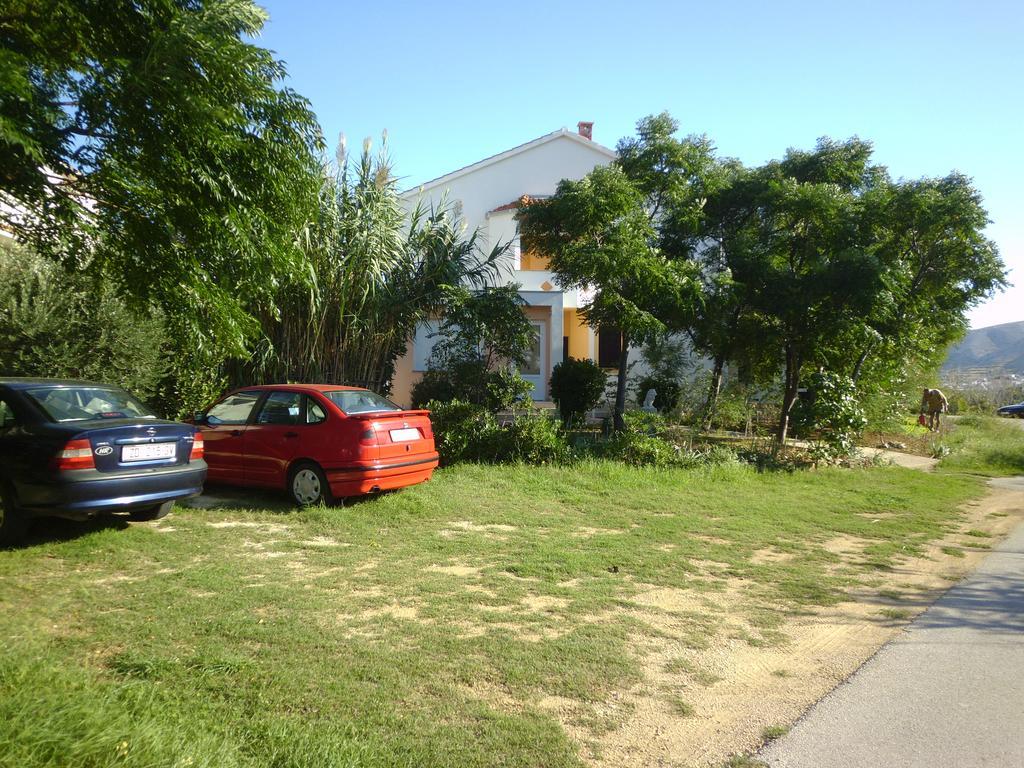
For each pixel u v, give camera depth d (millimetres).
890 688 4367
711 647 4922
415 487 9883
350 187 13797
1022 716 4016
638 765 3410
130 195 6238
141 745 2998
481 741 3465
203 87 6133
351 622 4992
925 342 19656
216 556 6516
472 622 5121
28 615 4852
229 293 7480
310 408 8727
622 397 15242
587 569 6605
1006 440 21469
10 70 5113
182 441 7219
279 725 3426
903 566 7395
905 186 15453
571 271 13844
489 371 14656
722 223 16156
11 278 10008
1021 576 7125
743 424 19938
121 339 10336
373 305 13766
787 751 3582
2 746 2807
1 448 6453
